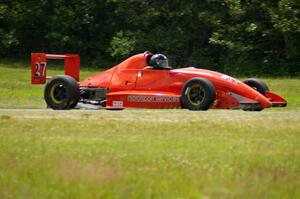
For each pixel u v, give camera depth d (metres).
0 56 118.25
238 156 24.48
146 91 43.75
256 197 18.69
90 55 118.00
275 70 101.69
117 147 26.11
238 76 101.94
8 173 21.36
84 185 19.67
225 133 30.91
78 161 22.77
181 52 110.62
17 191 19.25
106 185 19.59
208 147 26.48
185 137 29.52
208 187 19.33
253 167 22.36
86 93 46.47
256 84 44.81
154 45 109.38
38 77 47.38
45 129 31.83
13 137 28.88
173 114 38.88
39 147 25.88
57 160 22.88
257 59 103.56
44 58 47.38
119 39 108.69
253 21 101.94
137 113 39.59
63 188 19.47
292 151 25.67
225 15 105.69
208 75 42.16
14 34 116.44
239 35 102.81
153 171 21.70
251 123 34.47
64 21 114.00
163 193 18.98
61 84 44.44
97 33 116.44
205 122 34.69
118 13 111.94
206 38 110.38
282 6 95.62
